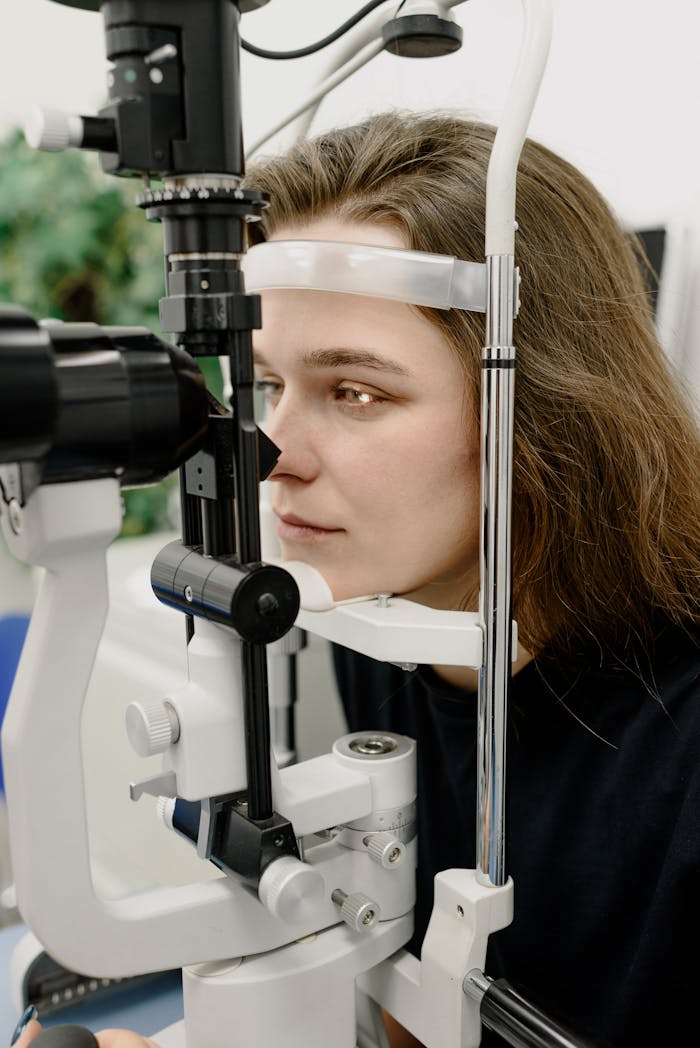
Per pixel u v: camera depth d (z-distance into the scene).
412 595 0.63
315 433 0.52
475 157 0.55
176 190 0.34
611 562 0.62
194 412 0.36
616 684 0.62
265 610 0.37
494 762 0.45
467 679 0.67
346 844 0.49
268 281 0.49
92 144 0.33
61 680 0.37
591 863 0.61
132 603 0.98
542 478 0.59
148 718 0.40
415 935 0.74
